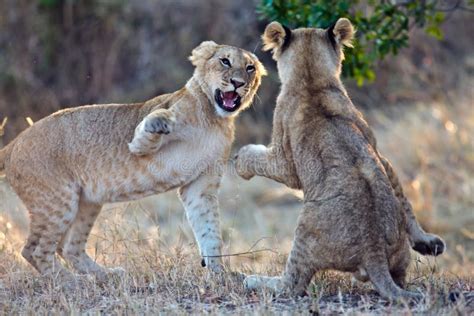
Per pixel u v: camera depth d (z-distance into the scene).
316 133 10.27
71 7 28.20
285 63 11.36
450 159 22.97
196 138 11.62
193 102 11.63
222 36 28.00
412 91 26.97
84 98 27.92
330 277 10.79
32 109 27.16
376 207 9.58
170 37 28.39
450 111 25.00
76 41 28.20
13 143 11.91
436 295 9.49
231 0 28.50
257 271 12.82
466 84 26.72
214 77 11.62
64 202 11.60
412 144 23.50
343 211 9.56
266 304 9.66
